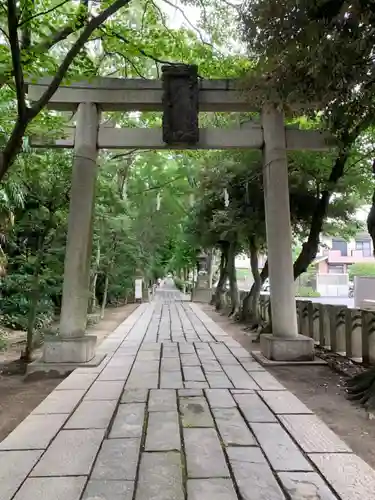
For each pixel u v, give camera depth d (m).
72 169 7.82
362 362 6.94
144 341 10.03
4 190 7.87
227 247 17.11
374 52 4.44
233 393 5.41
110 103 7.85
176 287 55.78
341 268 41.59
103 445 3.68
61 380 6.50
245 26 5.30
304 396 5.38
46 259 8.20
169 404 4.92
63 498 2.79
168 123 7.55
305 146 7.88
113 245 15.61
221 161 11.33
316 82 5.04
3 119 6.55
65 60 4.60
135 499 2.77
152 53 7.64
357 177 9.23
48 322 10.20
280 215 7.80
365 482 2.99
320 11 4.64
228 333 11.64
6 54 5.46
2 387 6.05
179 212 24.55
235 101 7.79
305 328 9.67
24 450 3.58
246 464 3.29
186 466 3.25
